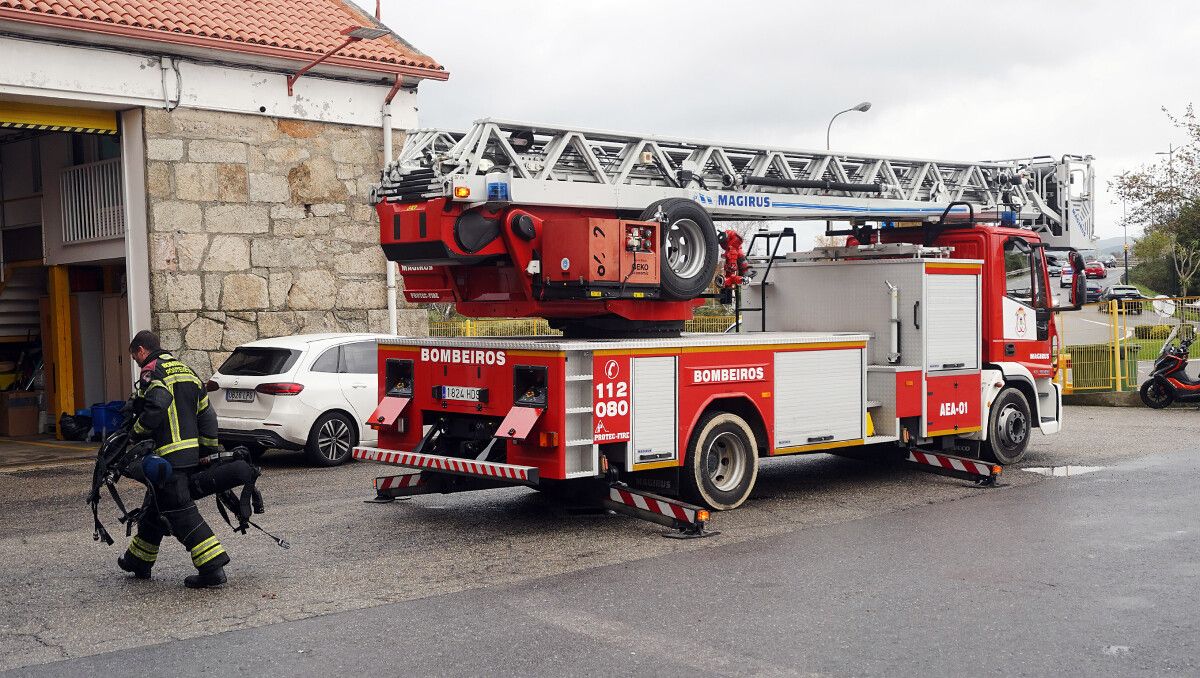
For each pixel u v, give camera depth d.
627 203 10.05
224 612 6.53
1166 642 5.75
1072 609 6.38
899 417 10.68
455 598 6.79
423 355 9.59
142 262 14.79
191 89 14.88
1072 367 19.81
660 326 10.12
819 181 11.66
